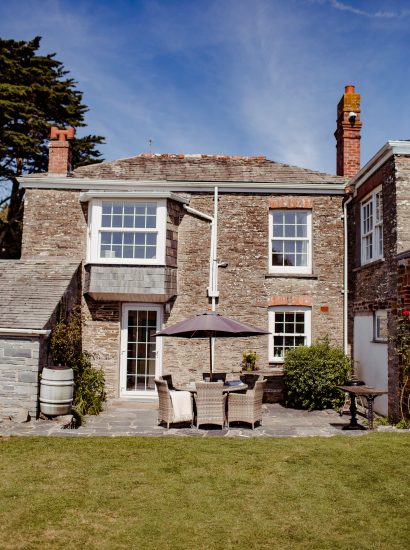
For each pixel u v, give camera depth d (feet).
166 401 33.83
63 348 39.37
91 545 16.70
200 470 24.16
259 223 48.98
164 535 17.47
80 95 96.12
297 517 18.98
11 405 35.22
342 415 40.24
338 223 49.11
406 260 35.27
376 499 20.61
